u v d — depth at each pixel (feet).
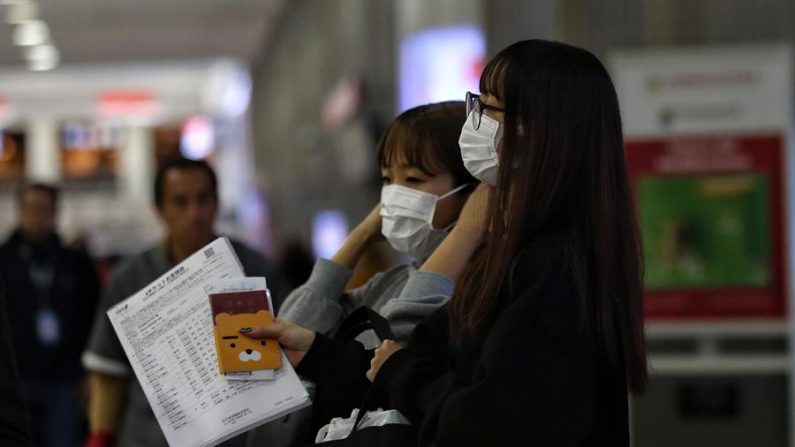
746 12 42.45
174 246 29.71
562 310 14.01
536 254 14.34
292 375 16.49
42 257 46.47
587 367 14.05
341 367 16.99
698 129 38.73
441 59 64.69
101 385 29.07
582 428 13.85
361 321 18.17
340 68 115.65
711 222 38.78
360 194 106.11
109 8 149.28
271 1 150.71
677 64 38.65
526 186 14.58
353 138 101.45
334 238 127.44
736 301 38.73
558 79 14.80
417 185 19.08
